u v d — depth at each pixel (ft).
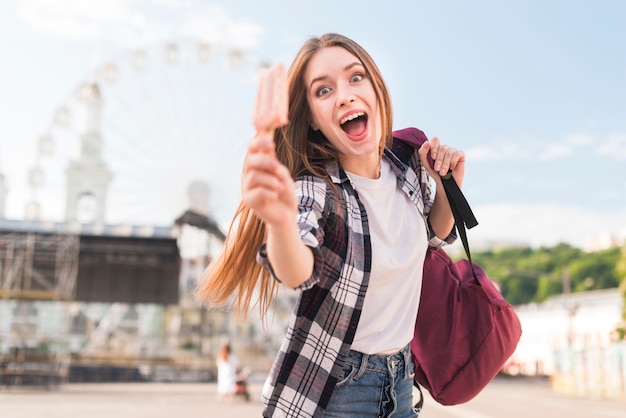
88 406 55.11
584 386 93.97
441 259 8.01
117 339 143.95
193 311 147.74
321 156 7.02
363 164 7.06
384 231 6.81
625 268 125.18
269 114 4.82
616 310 152.56
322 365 6.29
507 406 57.67
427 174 7.77
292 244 5.09
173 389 96.89
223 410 50.80
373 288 6.64
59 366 108.99
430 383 7.75
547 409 53.57
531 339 198.18
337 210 6.48
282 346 6.40
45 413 46.78
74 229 116.57
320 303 6.31
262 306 7.04
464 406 56.80
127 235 119.14
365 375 6.56
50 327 124.77
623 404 64.85
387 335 6.69
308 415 6.22
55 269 115.34
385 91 7.26
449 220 7.77
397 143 7.67
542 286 333.21
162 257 125.29
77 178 156.76
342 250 6.43
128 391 88.63
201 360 139.33
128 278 130.11
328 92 6.88
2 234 113.19
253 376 141.18
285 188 4.83
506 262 365.61
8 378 97.35
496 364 7.66
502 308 7.57
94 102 165.68
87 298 128.47
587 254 324.60
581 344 165.89
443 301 7.77
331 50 6.93
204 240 128.67
